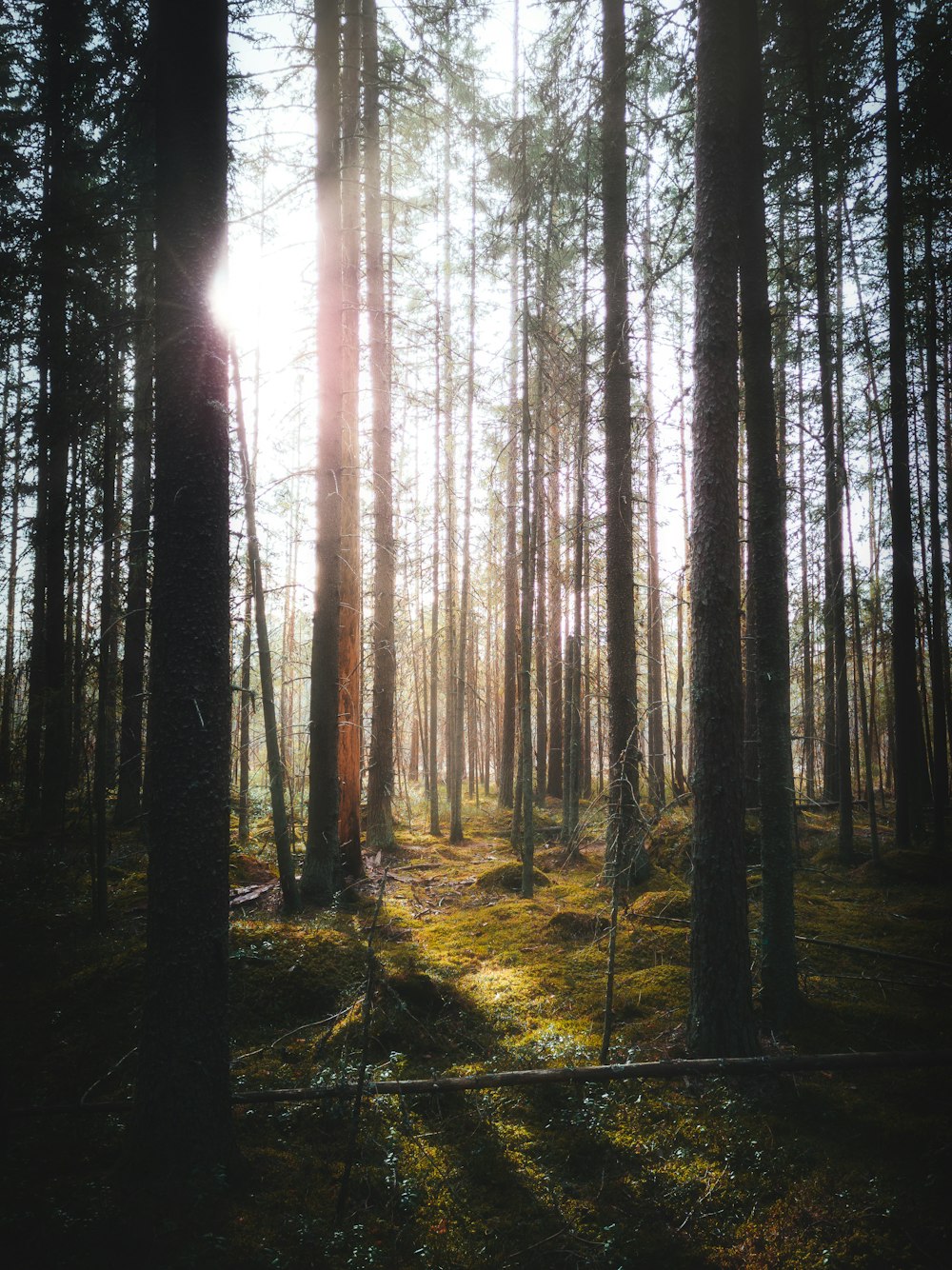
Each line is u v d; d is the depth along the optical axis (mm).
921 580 13266
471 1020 6273
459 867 13008
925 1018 5961
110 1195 3682
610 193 10680
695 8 6453
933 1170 4227
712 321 5641
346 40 10836
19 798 14422
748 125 6469
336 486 10312
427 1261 3611
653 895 9227
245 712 13516
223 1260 3418
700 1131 4633
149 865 3936
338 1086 4621
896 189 10180
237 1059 5293
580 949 8070
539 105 9523
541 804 19906
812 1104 4871
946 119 9266
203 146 4059
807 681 16656
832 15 9477
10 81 9758
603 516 12570
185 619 3941
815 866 11898
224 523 4109
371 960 4102
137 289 9633
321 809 10070
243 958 6543
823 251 10594
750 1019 5285
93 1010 5801
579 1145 4555
